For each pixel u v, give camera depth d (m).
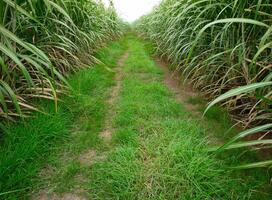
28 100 2.36
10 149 1.74
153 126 2.16
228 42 2.38
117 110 2.52
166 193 1.48
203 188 1.49
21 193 1.49
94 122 2.29
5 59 1.99
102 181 1.59
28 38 2.57
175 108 2.47
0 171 1.50
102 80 3.29
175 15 3.67
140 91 2.89
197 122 2.25
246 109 2.31
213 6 2.47
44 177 1.64
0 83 1.86
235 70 2.27
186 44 3.03
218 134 2.09
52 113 2.18
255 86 1.35
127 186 1.54
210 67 2.75
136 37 8.38
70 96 2.53
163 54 4.38
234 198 1.45
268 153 1.85
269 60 2.05
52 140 1.97
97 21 5.15
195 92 2.95
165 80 3.41
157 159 1.71
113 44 6.20
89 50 4.21
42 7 2.61
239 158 1.78
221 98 1.37
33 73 2.44
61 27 3.25
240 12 2.12
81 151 1.92
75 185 1.59
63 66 3.23
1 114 1.96
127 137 2.00
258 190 1.51
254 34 2.12
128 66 3.99
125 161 1.70
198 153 1.75
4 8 2.04
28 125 1.96
